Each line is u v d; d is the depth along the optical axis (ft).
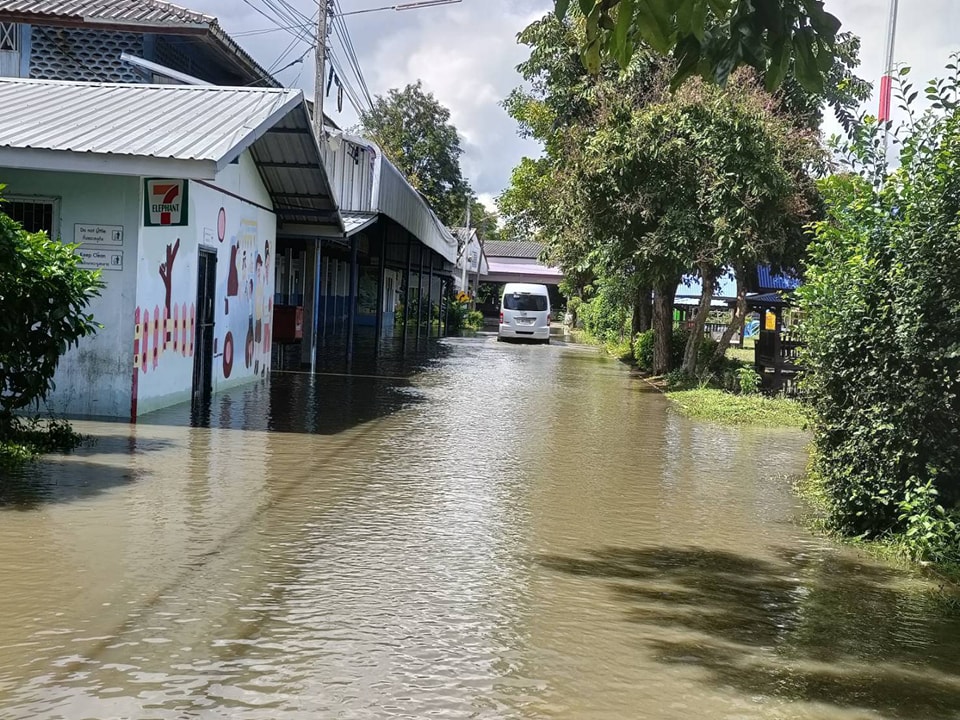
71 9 58.95
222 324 48.39
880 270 25.86
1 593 17.24
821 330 27.99
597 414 50.93
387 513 25.00
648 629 17.26
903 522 24.77
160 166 34.14
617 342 120.57
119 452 31.27
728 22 13.96
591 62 13.97
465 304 180.14
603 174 62.59
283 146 48.44
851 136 36.50
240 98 44.45
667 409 54.39
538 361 92.58
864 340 25.48
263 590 18.13
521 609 17.95
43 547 20.13
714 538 24.58
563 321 226.38
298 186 54.03
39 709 12.76
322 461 31.96
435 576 19.70
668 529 25.31
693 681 14.93
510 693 14.08
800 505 29.09
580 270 75.77
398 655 15.31
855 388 25.68
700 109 58.85
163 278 39.83
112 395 37.86
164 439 34.22
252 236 52.60
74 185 36.65
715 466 35.50
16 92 44.93
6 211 36.94
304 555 20.61
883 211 27.37
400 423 42.88
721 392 59.47
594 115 72.23
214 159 33.86
